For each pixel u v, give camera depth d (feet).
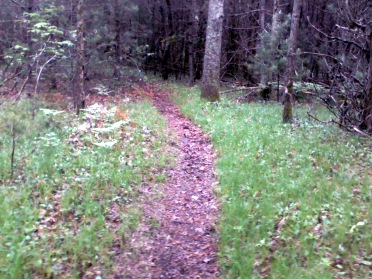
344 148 32.65
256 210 22.26
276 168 28.68
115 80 69.62
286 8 95.45
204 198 25.91
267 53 64.75
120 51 77.15
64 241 18.98
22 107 36.99
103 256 18.25
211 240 20.58
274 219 21.11
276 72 63.62
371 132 37.29
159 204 24.64
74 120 38.58
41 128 33.47
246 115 48.98
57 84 54.85
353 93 40.09
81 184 24.95
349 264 17.06
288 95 43.65
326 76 60.85
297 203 22.50
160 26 110.63
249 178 26.61
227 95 74.79
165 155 32.60
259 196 24.36
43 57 52.26
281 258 17.52
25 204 21.68
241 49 96.22
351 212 20.72
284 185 24.91
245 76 90.79
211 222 22.50
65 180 25.30
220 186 26.73
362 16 46.34
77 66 41.98
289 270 16.63
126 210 22.98
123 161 29.32
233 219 21.35
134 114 45.50
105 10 74.33
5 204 20.95
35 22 51.93
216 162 31.73
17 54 50.24
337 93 44.47
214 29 59.00
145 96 65.77
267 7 104.94
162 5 108.78
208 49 59.67
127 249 19.48
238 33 102.83
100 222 20.68
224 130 39.58
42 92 50.80
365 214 20.81
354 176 26.08
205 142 38.55
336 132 38.47
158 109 55.01
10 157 27.40
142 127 39.37
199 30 104.99
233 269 17.31
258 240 19.33
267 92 69.41
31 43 53.06
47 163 26.81
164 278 17.52
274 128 40.52
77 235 19.48
